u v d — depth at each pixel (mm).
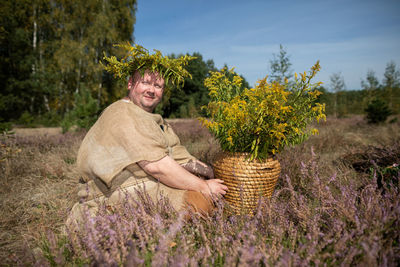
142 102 2061
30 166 3799
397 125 8953
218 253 1400
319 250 1302
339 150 4969
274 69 8109
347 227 1479
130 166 1859
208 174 2314
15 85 19891
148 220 1562
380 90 24531
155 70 2023
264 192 2037
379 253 1248
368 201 1556
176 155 2234
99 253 1255
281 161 2988
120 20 21844
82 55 19500
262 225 1601
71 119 9453
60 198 2680
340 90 22281
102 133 1863
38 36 22141
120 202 1791
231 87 2254
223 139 2100
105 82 22438
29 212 2357
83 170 1937
